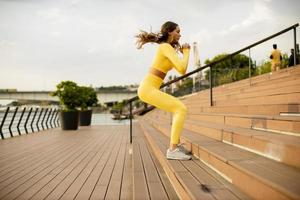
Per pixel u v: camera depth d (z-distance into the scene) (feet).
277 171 6.55
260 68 48.39
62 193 10.13
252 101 16.57
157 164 13.46
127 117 84.12
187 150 11.57
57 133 35.42
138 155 16.05
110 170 13.89
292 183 5.54
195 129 16.07
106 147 22.16
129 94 147.74
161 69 11.37
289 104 11.62
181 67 10.54
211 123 16.06
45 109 42.27
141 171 12.09
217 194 6.82
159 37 11.59
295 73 19.62
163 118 36.04
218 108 19.95
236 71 51.80
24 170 14.14
